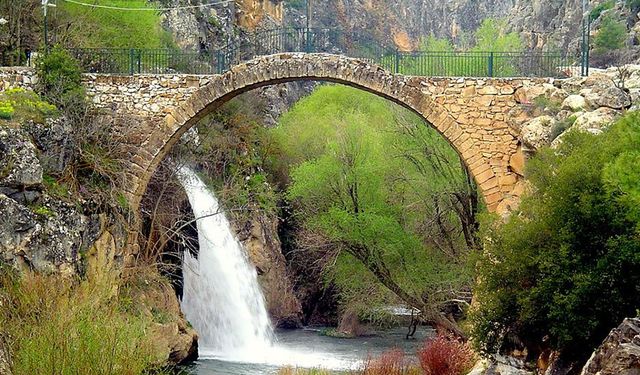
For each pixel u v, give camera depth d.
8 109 30.00
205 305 41.09
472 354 29.31
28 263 27.47
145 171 34.12
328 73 33.53
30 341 20.64
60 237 28.69
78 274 28.83
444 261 38.91
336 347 41.75
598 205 22.02
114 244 32.28
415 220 40.22
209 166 47.47
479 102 32.66
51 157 30.86
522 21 97.94
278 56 33.84
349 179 39.31
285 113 65.00
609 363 17.47
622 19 79.62
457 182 38.47
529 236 23.47
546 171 25.08
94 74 34.53
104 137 33.94
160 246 37.09
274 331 47.09
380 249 37.62
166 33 56.25
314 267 49.38
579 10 89.38
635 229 21.38
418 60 38.12
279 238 51.56
